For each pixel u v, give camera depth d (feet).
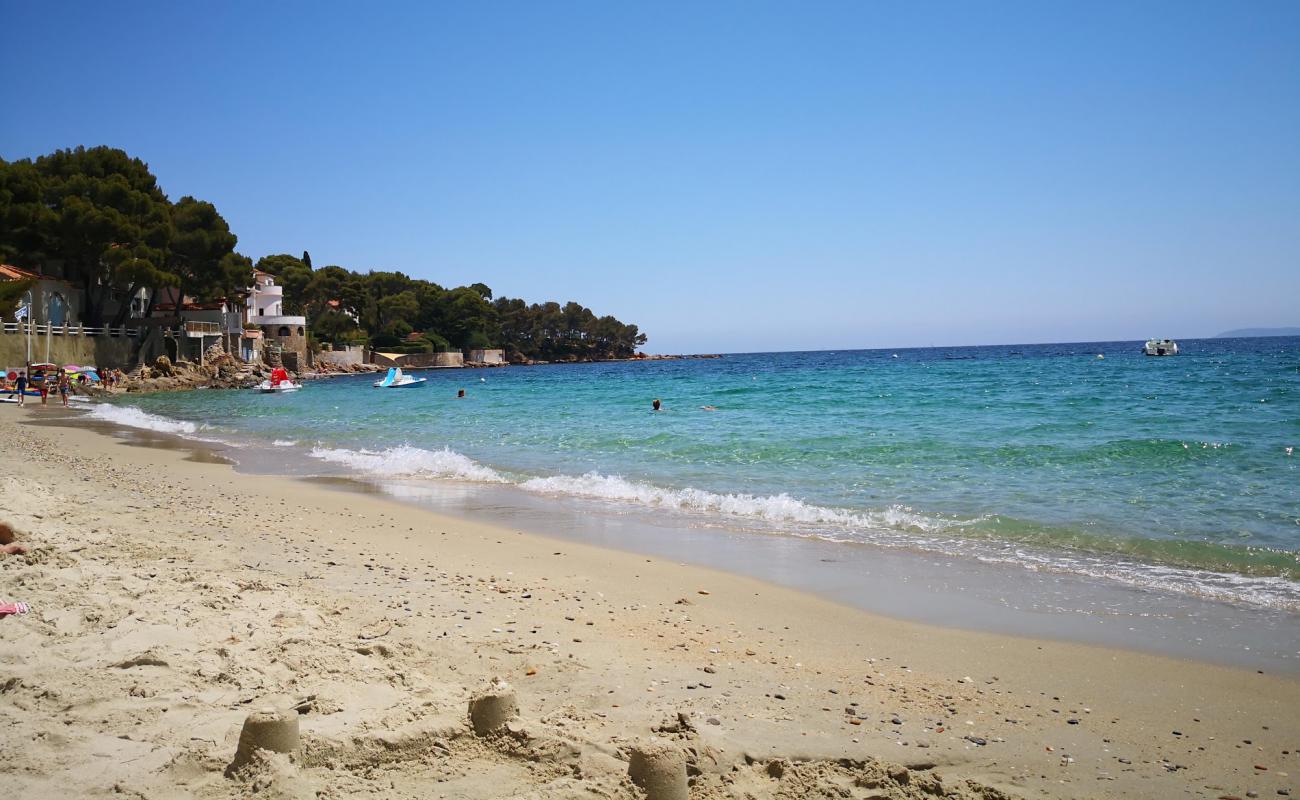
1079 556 34.24
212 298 248.93
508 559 34.68
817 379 206.80
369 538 38.27
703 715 18.24
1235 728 18.76
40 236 204.13
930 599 28.84
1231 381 143.74
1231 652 23.48
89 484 50.26
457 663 20.66
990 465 56.24
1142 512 40.93
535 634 23.77
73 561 26.66
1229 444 60.23
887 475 54.08
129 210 220.84
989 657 23.25
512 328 561.84
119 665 17.57
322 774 13.64
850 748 16.96
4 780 12.65
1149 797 15.52
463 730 15.51
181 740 14.28
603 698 18.94
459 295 493.36
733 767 15.66
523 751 14.99
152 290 244.63
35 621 20.20
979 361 329.31
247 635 20.12
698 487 52.44
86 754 13.62
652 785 13.56
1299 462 53.11
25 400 163.43
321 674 18.03
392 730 15.07
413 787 13.58
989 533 38.29
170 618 20.86
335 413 129.49
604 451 71.82
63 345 204.03
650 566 33.68
